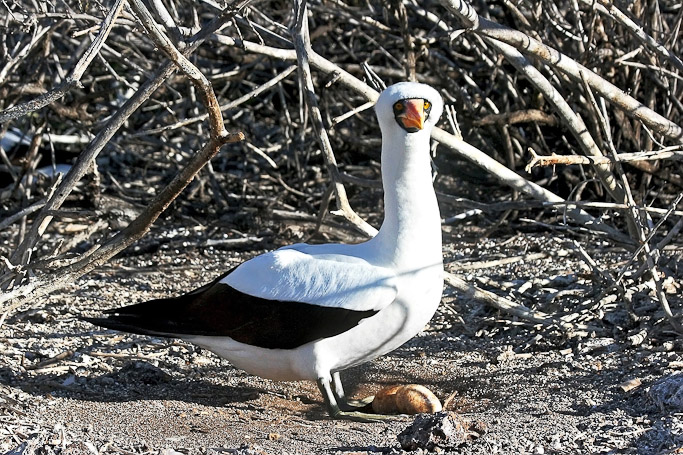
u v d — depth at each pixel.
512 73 17.44
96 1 10.41
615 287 11.07
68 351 10.34
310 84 11.26
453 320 11.77
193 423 8.27
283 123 19.55
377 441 7.63
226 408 8.95
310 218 16.94
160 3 9.76
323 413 8.95
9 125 18.86
